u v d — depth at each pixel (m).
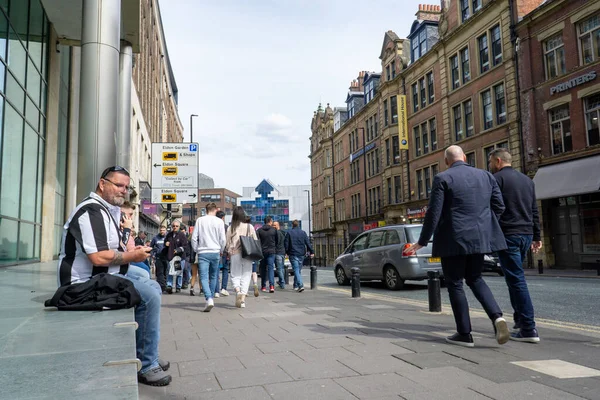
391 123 37.59
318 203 61.38
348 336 4.95
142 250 3.35
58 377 1.80
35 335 2.50
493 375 3.41
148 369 3.37
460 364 3.73
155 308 3.43
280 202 116.44
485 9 25.66
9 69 10.34
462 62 28.67
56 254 15.54
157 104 40.88
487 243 4.26
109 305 3.21
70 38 15.13
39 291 5.41
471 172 4.43
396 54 36.97
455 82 29.48
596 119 19.53
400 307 7.66
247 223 8.09
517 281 4.63
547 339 4.70
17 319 3.08
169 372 3.71
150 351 3.40
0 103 9.67
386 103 38.78
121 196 3.56
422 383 3.25
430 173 32.31
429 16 35.06
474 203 4.31
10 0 10.37
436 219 4.32
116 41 8.83
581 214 20.31
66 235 3.33
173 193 14.43
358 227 45.47
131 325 2.71
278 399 2.98
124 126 15.20
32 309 3.74
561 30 21.11
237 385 3.30
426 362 3.79
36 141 12.84
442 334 5.01
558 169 20.72
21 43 11.32
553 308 7.75
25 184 11.79
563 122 21.16
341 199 52.03
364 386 3.21
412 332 5.15
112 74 8.68
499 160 4.99
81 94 8.53
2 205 9.88
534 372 3.48
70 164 17.42
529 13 22.47
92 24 8.59
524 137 23.06
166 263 11.67
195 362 4.02
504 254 4.70
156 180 14.39
